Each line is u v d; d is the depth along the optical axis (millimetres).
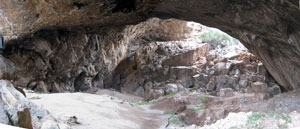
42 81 19094
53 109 9094
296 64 12875
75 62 20016
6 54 15742
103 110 10234
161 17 14055
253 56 25234
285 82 15203
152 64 26438
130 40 26344
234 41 32094
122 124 8969
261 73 23312
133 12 12523
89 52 20672
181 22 28484
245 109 8836
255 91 16734
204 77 24469
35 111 5824
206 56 26984
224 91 14820
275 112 7531
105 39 21547
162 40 29703
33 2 11297
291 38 10789
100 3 11125
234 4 10789
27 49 16703
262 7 10055
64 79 21047
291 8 8953
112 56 23844
